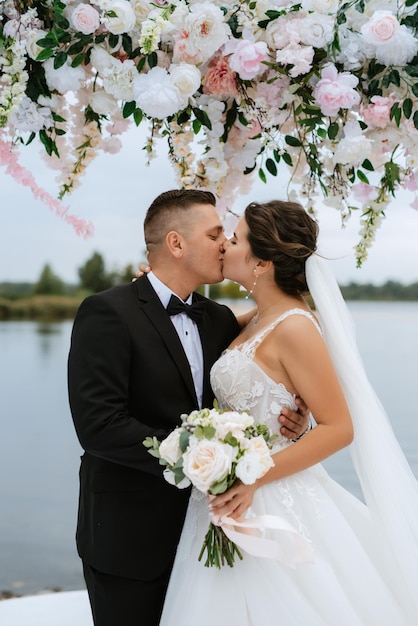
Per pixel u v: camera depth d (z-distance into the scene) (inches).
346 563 91.6
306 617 85.7
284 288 100.5
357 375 97.3
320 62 98.9
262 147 105.5
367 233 107.8
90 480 100.2
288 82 99.3
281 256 98.3
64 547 356.2
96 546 97.9
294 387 96.0
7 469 429.1
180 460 83.0
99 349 94.9
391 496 95.3
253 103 100.6
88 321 96.9
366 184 107.0
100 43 95.9
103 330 95.7
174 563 95.8
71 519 379.9
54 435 482.6
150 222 104.7
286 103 100.3
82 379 94.6
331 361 97.7
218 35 94.1
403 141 101.5
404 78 98.9
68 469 434.0
